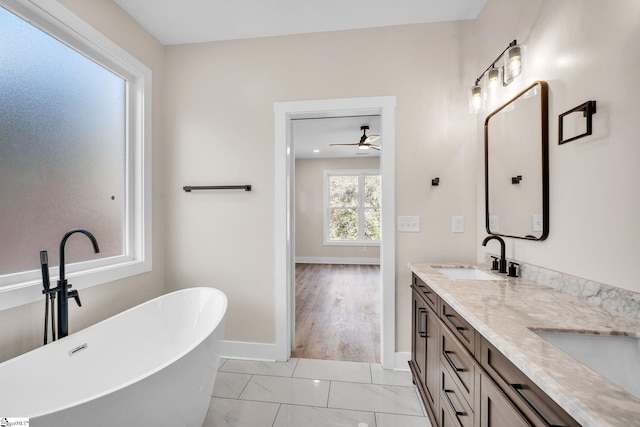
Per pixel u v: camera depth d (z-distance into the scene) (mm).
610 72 992
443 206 2080
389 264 2102
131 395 1031
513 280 1444
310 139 4730
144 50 2131
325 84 2174
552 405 606
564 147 1223
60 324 1427
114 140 1988
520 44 1528
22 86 1444
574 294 1150
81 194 1756
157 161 2275
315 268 5957
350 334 2723
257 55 2246
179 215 2334
